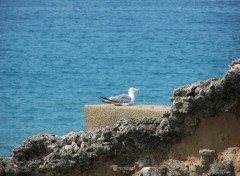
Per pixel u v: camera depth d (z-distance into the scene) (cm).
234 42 9538
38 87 5650
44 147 1888
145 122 1794
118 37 10344
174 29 11488
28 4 18100
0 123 4209
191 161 1734
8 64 7362
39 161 1884
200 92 1714
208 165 1705
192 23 12569
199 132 1738
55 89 5534
